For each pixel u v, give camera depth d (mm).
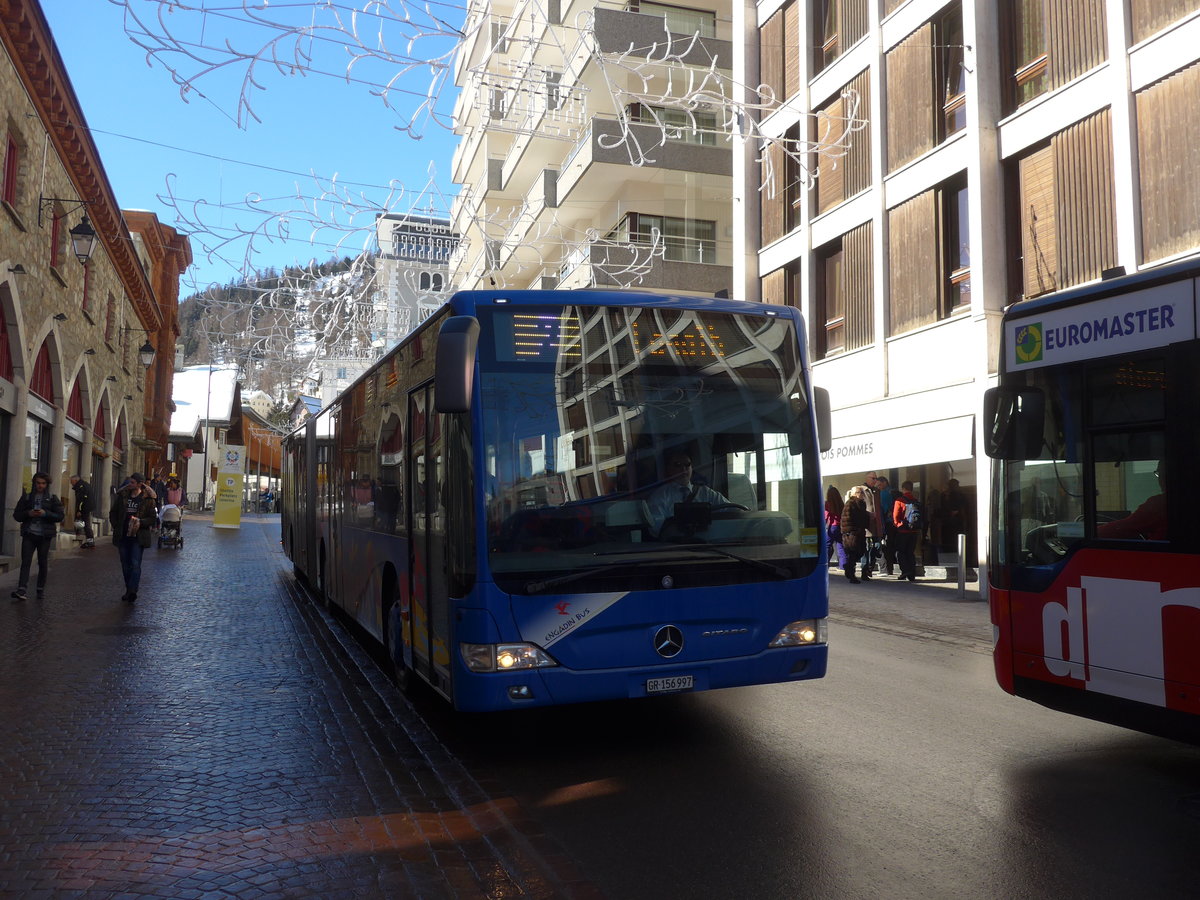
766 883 4145
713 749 6332
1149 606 5523
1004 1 16750
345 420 11344
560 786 5559
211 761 6027
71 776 5660
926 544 19000
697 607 6070
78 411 25766
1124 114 14164
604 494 6031
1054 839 4664
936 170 17812
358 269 15266
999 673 6656
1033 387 6406
